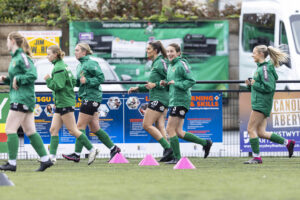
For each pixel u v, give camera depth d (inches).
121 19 2549.2
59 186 999.6
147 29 2554.1
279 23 2213.3
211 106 1663.4
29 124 1242.6
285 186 990.4
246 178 1107.9
